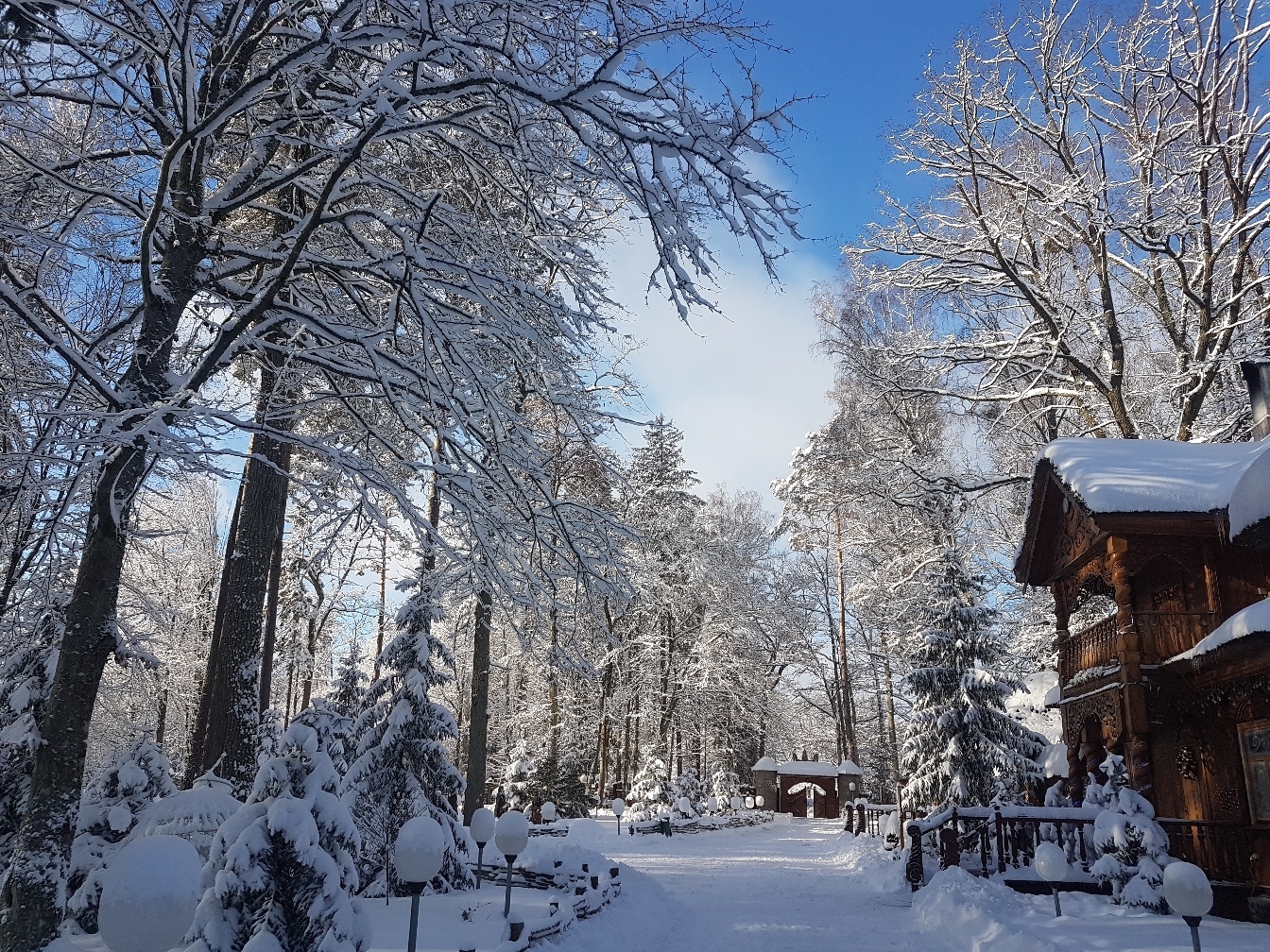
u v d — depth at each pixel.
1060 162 27.17
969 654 22.42
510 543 10.52
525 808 33.12
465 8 8.35
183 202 9.14
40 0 7.46
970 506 28.95
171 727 32.66
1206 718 14.41
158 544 15.70
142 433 7.36
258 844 5.87
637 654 43.56
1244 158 24.36
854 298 30.94
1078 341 27.39
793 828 42.28
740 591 46.50
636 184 7.92
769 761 52.66
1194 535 14.73
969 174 27.16
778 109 7.54
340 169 8.06
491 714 48.38
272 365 10.88
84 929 9.49
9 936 6.91
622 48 7.21
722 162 7.53
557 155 9.45
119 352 11.28
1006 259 26.14
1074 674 18.08
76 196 10.31
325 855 5.93
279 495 13.64
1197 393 23.72
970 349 28.30
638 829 32.12
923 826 17.02
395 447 9.94
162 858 4.83
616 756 51.09
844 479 33.38
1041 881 14.35
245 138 9.96
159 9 7.75
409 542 13.01
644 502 43.34
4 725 10.74
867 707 63.41
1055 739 30.41
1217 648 12.37
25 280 10.62
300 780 6.41
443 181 11.71
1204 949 9.51
